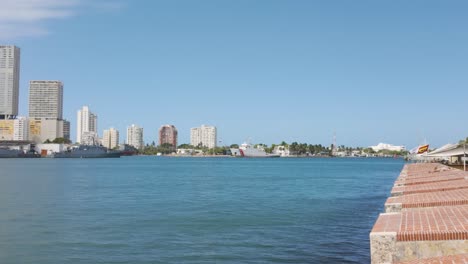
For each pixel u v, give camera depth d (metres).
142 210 36.38
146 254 20.12
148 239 23.56
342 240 23.75
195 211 35.78
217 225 28.48
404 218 15.11
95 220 30.48
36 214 33.59
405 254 12.20
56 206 39.09
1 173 104.44
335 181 82.06
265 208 38.28
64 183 71.94
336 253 20.72
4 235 24.64
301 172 124.06
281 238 24.19
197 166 174.75
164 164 199.50
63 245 21.97
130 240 23.28
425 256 12.06
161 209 37.12
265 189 61.47
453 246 11.92
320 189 62.09
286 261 19.19
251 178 91.50
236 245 22.23
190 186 66.56
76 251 20.66
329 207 39.44
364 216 33.53
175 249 21.20
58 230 26.31
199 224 28.84
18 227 27.45
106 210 36.28
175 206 39.50
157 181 79.31
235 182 77.62
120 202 42.88
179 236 24.50
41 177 89.00
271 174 111.06
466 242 11.84
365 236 24.97
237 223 29.38
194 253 20.42
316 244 22.66
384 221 14.59
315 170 139.88
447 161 99.75
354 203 43.06
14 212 34.81
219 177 95.25
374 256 12.43
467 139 99.69
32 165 163.00
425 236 12.12
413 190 25.25
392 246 12.30
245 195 51.69
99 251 20.69
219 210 36.56
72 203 41.75
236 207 38.88
